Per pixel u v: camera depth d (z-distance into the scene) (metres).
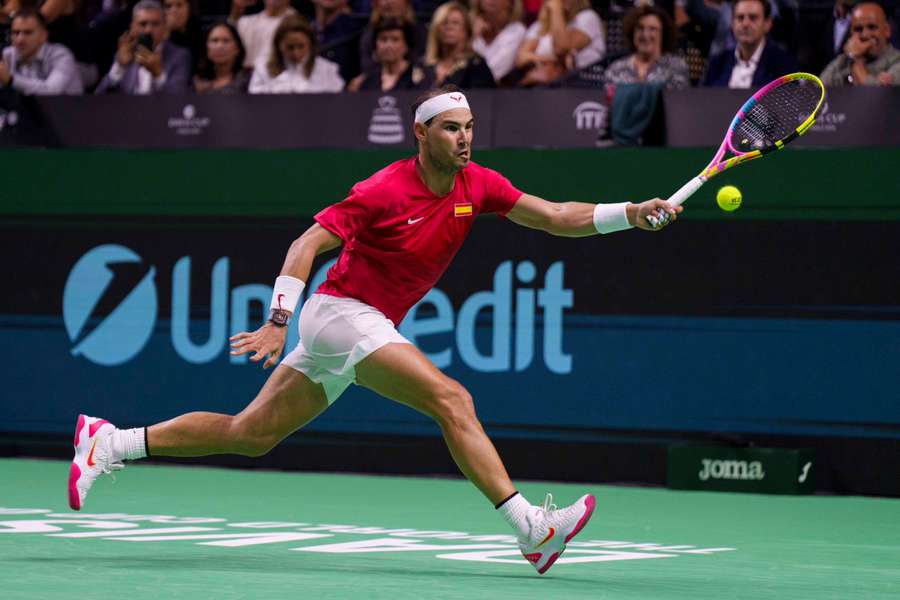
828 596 8.32
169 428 9.66
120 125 18.94
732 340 16.70
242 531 11.83
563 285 17.28
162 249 18.67
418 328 17.83
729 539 12.01
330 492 15.82
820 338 16.41
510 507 8.70
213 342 18.42
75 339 18.98
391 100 17.91
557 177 17.27
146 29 20.14
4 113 19.31
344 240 9.05
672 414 16.89
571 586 8.39
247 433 9.59
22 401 19.20
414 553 10.25
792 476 16.02
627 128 17.11
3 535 11.00
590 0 19.72
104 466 9.73
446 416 8.83
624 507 14.70
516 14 19.72
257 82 19.77
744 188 16.66
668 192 16.83
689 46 18.91
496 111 17.70
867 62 17.22
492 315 17.55
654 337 16.97
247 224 18.33
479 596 7.80
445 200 9.30
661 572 9.38
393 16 19.20
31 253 19.17
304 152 18.09
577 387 17.25
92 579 8.32
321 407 9.53
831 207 16.38
